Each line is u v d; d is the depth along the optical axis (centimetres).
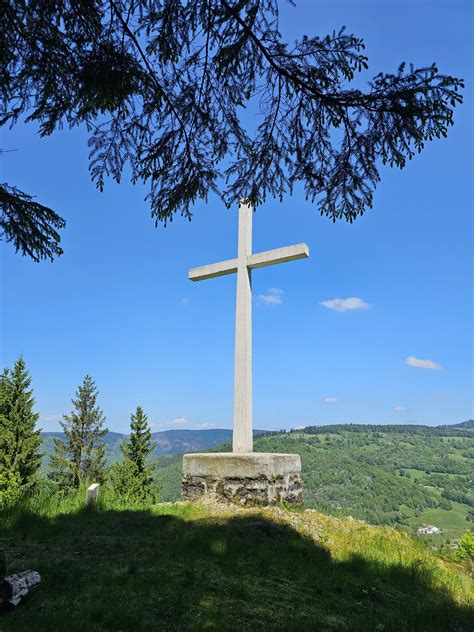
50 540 586
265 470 841
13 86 389
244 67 379
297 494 945
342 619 419
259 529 675
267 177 454
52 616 343
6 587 364
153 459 2958
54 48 363
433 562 697
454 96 321
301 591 475
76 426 3306
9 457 2588
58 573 437
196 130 426
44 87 388
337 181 422
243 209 1075
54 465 3088
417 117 342
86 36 359
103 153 432
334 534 733
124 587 412
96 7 346
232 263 1049
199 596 411
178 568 481
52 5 338
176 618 358
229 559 532
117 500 888
